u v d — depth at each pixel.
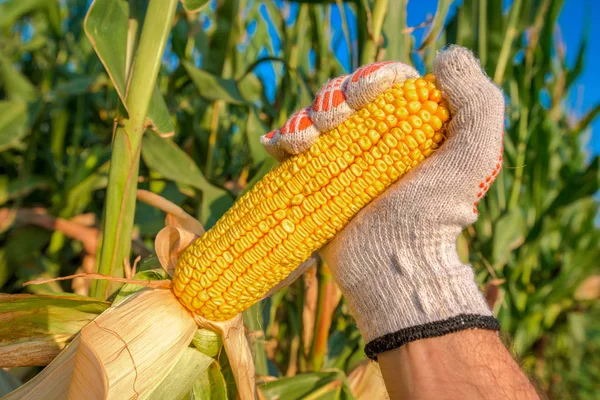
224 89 0.65
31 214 0.69
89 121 1.06
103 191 0.89
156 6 0.40
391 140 0.31
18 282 0.70
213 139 0.74
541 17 0.75
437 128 0.31
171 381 0.35
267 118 0.93
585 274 0.98
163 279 0.38
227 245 0.33
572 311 1.16
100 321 0.34
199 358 0.36
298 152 0.33
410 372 0.29
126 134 0.41
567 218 1.10
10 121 0.70
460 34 0.69
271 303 0.60
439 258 0.31
